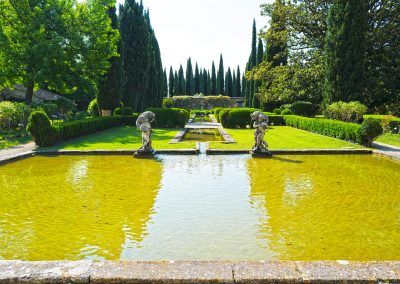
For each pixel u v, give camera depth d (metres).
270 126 26.52
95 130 20.59
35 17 21.50
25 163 11.00
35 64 21.33
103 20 24.31
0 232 5.24
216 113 36.03
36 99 33.59
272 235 5.12
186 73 72.00
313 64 26.41
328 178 8.90
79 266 3.40
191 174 9.38
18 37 20.86
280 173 9.51
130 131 21.94
